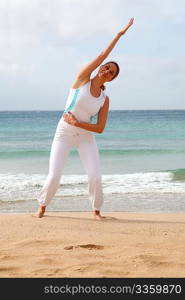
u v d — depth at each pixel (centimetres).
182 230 604
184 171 1508
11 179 1323
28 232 565
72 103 638
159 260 437
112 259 441
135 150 2394
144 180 1310
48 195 674
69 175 1408
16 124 5981
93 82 632
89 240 523
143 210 883
